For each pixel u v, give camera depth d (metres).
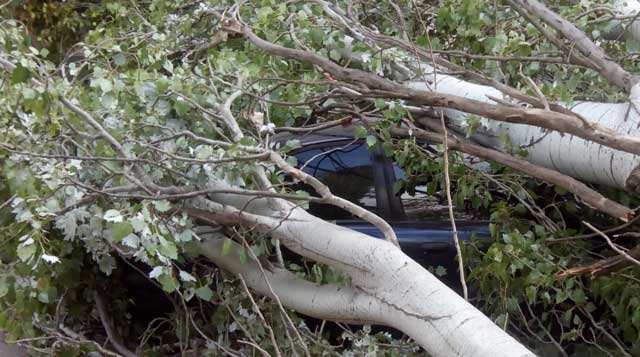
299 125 4.41
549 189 3.96
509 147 3.64
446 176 3.08
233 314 3.58
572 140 3.30
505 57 3.81
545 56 3.92
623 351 3.57
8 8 6.49
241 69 3.69
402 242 4.17
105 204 3.18
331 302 3.10
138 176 3.24
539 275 3.38
